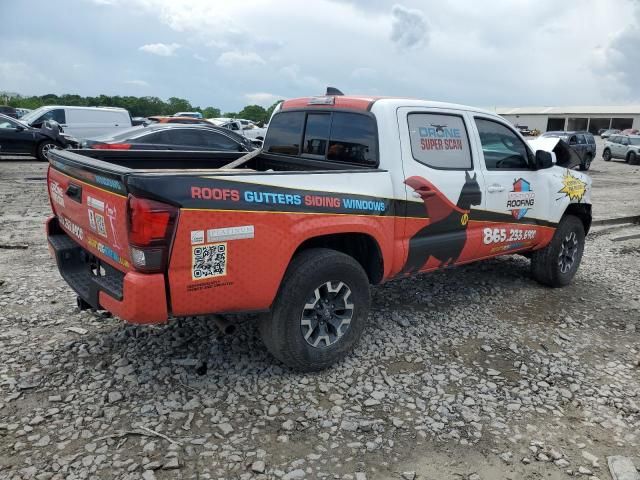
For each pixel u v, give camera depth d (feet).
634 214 36.32
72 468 9.00
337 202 11.93
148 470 9.01
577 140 76.13
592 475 9.43
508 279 20.33
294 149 16.10
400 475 9.23
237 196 10.30
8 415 10.37
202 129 39.42
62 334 13.88
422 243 14.11
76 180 11.68
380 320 15.81
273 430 10.27
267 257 10.88
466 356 13.70
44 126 57.06
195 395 11.32
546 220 18.04
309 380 12.12
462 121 15.20
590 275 21.52
